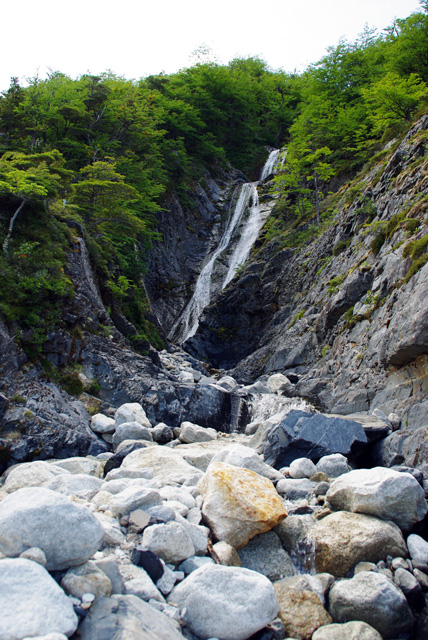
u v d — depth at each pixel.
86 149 28.39
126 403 11.71
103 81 35.72
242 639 3.69
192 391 13.64
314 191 34.88
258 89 62.44
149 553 4.20
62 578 3.61
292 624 4.06
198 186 45.72
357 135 33.03
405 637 4.14
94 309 15.23
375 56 40.88
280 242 31.31
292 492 6.71
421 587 4.56
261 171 53.12
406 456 8.27
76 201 21.52
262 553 5.13
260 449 9.78
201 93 53.00
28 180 13.73
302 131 36.09
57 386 11.53
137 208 30.45
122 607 3.46
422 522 5.45
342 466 7.73
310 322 20.67
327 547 4.98
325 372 15.69
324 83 39.47
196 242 42.28
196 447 10.09
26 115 26.95
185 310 36.91
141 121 34.16
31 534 3.58
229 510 5.14
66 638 2.90
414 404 9.55
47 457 9.30
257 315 29.67
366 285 15.59
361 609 4.18
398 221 15.03
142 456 7.88
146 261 34.69
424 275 10.42
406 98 25.84
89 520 3.84
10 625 2.90
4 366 10.22
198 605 3.75
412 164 17.11
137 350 18.17
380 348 11.91
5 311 11.06
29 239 13.77
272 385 17.97
